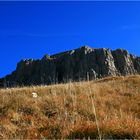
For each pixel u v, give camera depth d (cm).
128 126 1121
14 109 1491
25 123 1333
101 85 2348
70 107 1544
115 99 1836
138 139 1023
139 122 1223
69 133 1097
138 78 2645
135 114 1503
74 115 1425
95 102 1702
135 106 1694
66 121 1286
